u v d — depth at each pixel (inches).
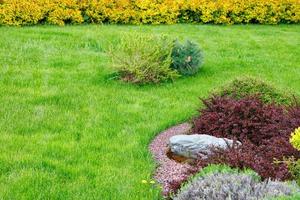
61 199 277.4
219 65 579.5
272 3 818.2
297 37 738.8
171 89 485.4
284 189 247.3
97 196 281.4
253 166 289.0
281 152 315.9
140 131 377.1
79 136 363.9
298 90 506.3
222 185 250.1
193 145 337.4
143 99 449.1
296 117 369.1
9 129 363.6
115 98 445.4
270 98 418.0
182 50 538.6
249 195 241.3
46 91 447.5
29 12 695.1
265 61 608.7
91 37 642.8
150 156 339.9
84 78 494.0
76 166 314.5
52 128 372.5
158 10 763.4
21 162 313.0
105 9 737.0
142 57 498.3
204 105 420.8
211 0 805.9
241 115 376.5
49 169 309.4
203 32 729.6
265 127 363.9
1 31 645.9
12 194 276.4
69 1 724.0
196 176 274.2
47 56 557.0
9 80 470.6
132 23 753.6
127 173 310.0
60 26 707.4
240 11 805.9
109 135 368.8
